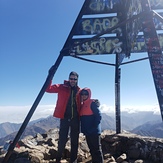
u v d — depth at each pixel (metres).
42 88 3.08
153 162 3.71
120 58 4.93
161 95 1.89
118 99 4.99
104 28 3.37
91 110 3.30
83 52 3.40
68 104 3.42
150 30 2.04
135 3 2.38
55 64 3.22
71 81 3.43
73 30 3.28
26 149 3.89
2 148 4.35
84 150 4.23
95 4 3.27
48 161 3.62
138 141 4.02
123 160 3.70
